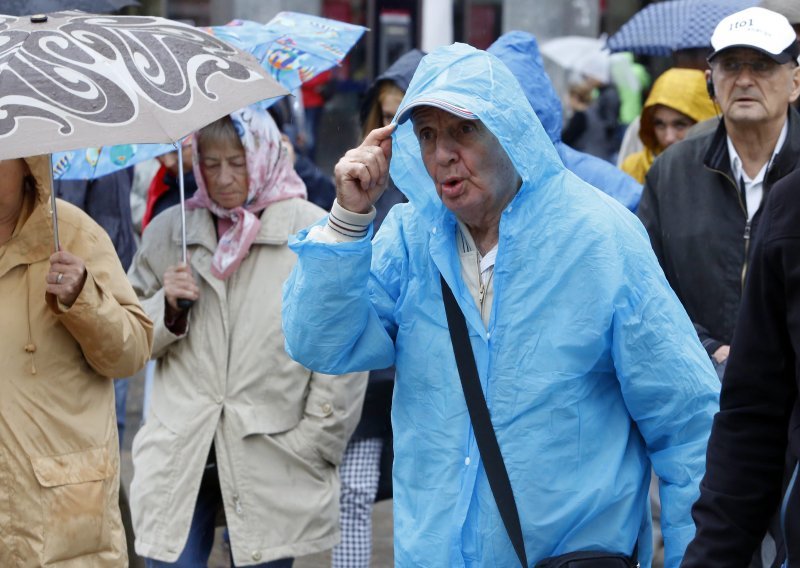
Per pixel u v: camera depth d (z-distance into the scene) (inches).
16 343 456.8
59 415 461.4
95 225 487.2
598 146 1395.2
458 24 2246.6
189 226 570.9
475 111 361.1
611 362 379.6
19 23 430.9
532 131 374.3
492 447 373.7
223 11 2069.4
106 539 469.4
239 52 458.3
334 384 557.3
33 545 456.8
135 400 1118.4
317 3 2143.2
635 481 386.3
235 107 428.1
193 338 563.2
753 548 339.0
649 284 377.4
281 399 557.6
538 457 373.4
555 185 378.6
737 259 559.8
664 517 392.5
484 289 384.2
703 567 336.8
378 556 777.6
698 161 574.2
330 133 2012.8
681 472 384.2
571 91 1701.5
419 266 391.2
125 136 398.6
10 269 458.6
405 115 374.9
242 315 559.8
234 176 559.8
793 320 319.6
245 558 552.7
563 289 373.1
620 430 385.4
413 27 2186.3
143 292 582.6
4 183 453.1
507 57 620.1
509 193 381.1
